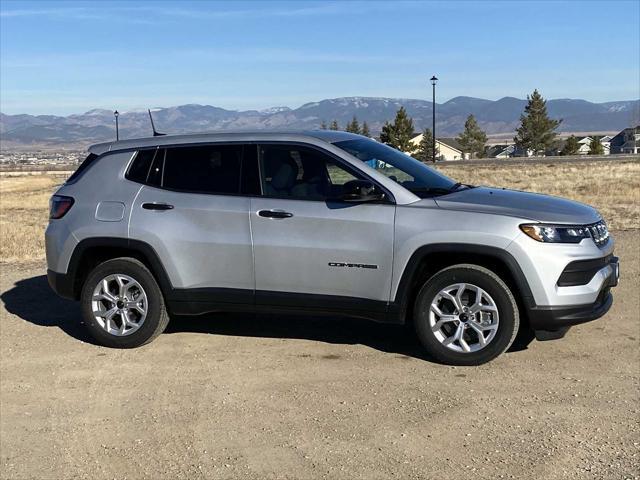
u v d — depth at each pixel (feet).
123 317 20.49
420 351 19.57
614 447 13.37
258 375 18.01
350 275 18.51
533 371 17.69
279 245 18.89
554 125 298.97
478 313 17.84
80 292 21.57
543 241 17.26
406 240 17.90
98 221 20.47
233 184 19.62
